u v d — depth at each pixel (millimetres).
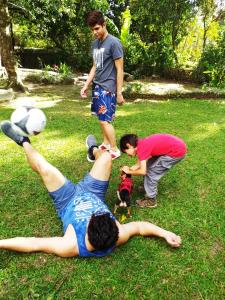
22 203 3020
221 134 4961
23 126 2662
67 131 4934
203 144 4527
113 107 3920
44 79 9438
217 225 2791
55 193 2604
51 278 2225
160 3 9453
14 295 2096
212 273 2299
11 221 2777
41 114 2734
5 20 7539
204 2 9438
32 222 2770
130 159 3975
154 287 2186
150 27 10383
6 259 2355
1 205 2984
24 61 13211
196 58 10812
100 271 2283
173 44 10148
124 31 10531
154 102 7168
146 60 10562
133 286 2184
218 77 8805
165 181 3482
